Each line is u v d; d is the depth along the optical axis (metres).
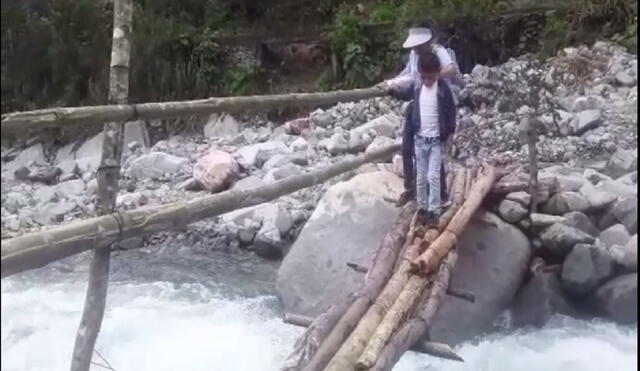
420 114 4.79
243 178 8.20
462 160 7.38
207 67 10.98
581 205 5.92
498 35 10.23
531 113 6.69
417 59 4.90
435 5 10.30
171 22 11.04
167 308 5.65
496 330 5.16
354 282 5.25
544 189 6.00
